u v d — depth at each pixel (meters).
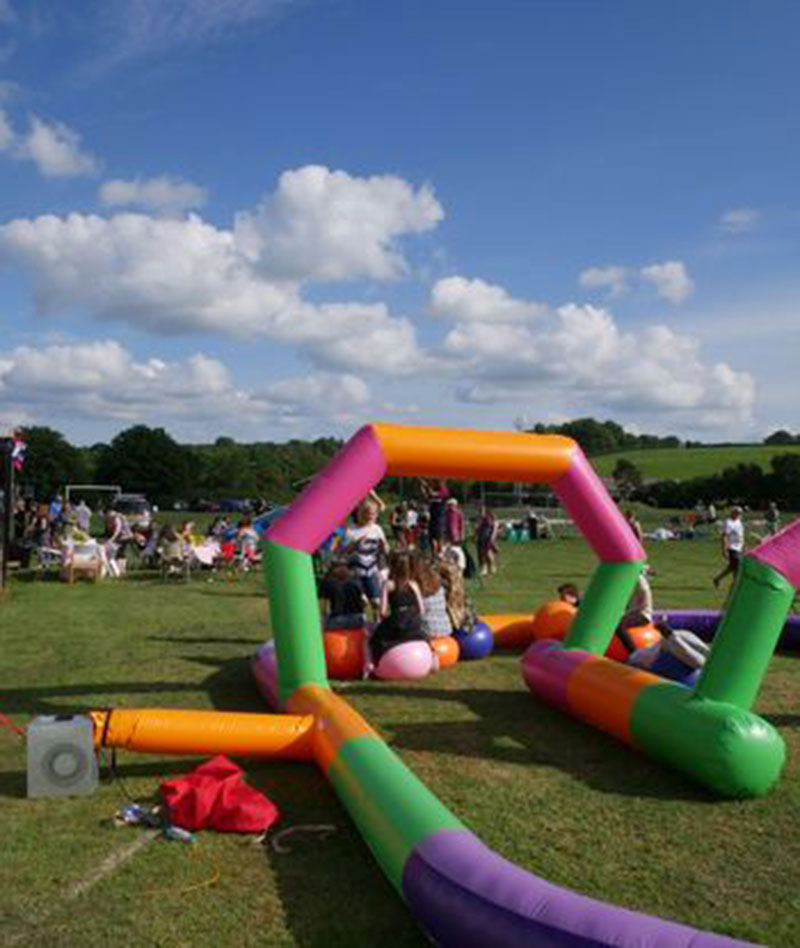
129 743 5.27
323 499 6.74
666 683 5.97
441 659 8.55
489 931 3.20
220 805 4.60
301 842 4.50
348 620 8.58
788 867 4.25
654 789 5.28
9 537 17.08
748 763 5.02
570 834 4.61
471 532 30.50
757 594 5.38
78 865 4.20
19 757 5.71
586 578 17.73
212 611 12.47
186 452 79.12
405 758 5.84
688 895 3.97
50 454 75.00
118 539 18.47
